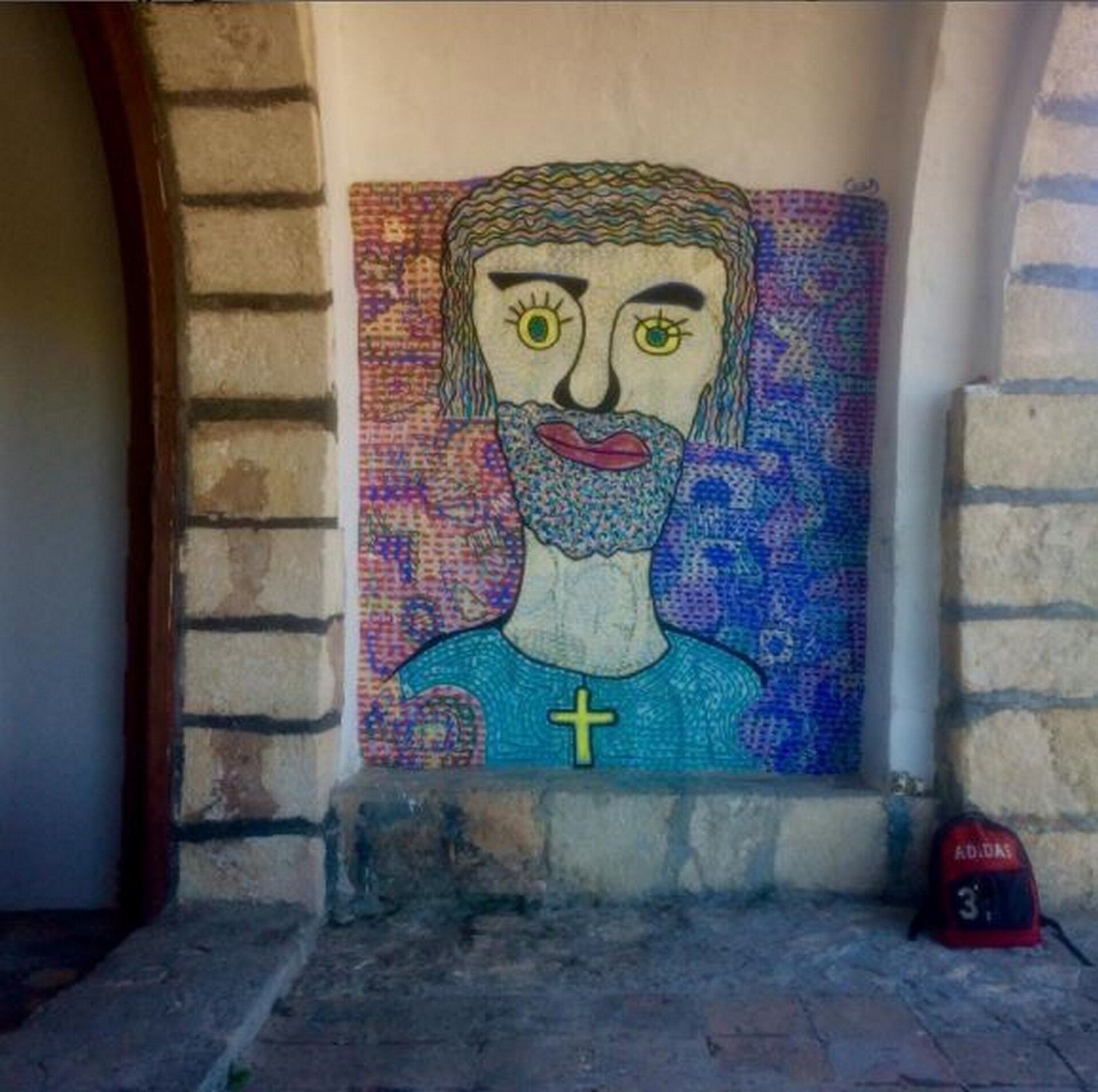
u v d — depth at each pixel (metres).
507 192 4.37
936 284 4.19
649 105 4.32
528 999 3.54
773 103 4.31
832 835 4.18
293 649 4.00
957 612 4.09
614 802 4.18
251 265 3.97
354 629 4.41
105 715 4.39
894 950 3.84
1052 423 4.05
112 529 4.38
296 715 4.00
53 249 4.34
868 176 4.35
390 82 4.30
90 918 4.33
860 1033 3.33
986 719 4.08
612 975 3.69
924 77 4.10
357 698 4.47
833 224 4.37
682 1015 3.44
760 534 4.44
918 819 4.17
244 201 3.95
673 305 4.40
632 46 4.27
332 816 4.16
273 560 4.00
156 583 4.00
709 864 4.19
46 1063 2.93
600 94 4.31
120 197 3.99
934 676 4.22
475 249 4.39
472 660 4.46
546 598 4.46
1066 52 3.90
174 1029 3.12
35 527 4.38
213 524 4.02
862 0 4.18
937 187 4.15
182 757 4.02
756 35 4.24
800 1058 3.20
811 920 4.06
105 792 4.40
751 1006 3.49
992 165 4.12
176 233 3.98
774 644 4.46
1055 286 4.05
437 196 4.38
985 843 3.91
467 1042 3.29
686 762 4.47
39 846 4.41
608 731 4.47
